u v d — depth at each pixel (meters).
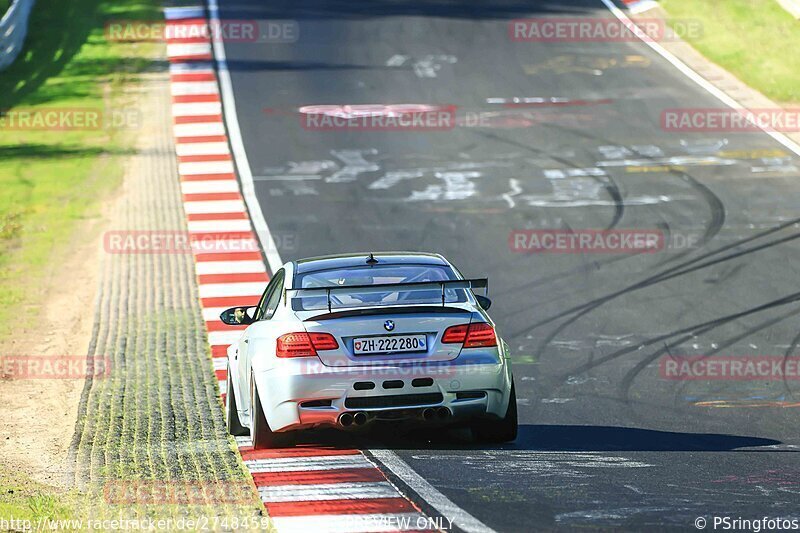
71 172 81.50
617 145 84.25
